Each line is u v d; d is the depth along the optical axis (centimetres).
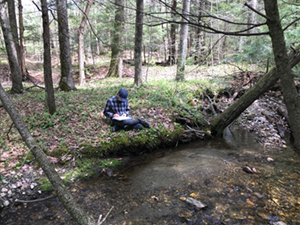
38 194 344
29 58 3088
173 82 1006
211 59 1248
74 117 578
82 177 396
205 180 388
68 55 958
